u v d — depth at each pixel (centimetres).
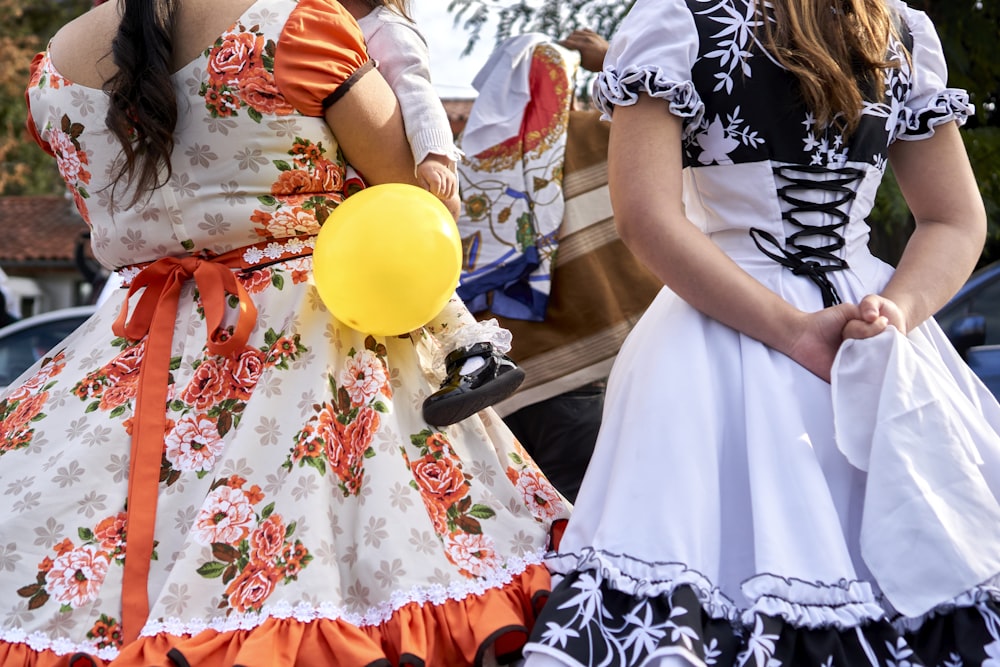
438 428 192
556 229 309
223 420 182
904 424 163
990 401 191
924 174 198
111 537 175
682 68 180
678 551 157
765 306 174
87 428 184
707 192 188
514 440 206
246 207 188
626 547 160
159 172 189
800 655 153
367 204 183
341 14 193
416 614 165
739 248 185
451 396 187
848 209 187
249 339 186
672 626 150
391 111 196
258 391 181
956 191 196
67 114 195
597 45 335
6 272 2395
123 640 168
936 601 154
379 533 172
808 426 171
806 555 158
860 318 173
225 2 188
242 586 167
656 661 150
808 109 182
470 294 311
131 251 196
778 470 164
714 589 158
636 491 164
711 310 176
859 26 187
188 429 182
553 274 311
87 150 195
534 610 173
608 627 157
